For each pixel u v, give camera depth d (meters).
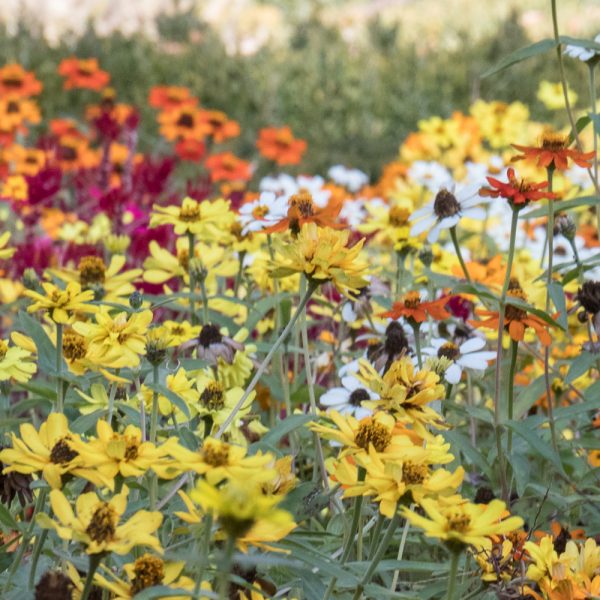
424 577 3.98
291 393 4.77
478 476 4.52
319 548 3.53
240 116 16.41
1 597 2.93
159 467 2.74
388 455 2.89
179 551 2.99
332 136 16.12
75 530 2.54
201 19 21.50
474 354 4.24
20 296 6.13
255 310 4.88
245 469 2.62
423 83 16.77
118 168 9.35
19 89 9.45
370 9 27.67
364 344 5.88
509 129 9.62
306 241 3.33
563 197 7.68
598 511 3.89
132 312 3.53
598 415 4.64
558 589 3.08
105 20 25.42
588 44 4.43
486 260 6.82
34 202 6.90
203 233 5.07
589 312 4.05
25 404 4.41
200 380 4.00
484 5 24.56
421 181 7.55
